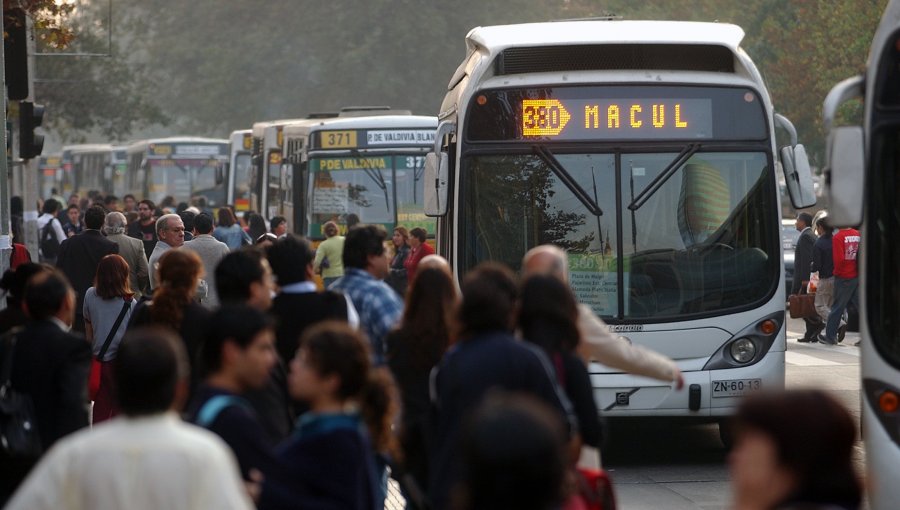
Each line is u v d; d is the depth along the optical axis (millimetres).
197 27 189000
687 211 31281
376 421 13930
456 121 32781
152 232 56875
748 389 30844
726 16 139625
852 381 47594
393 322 20625
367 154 69000
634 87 31438
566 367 15523
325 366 13328
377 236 21203
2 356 18156
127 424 11039
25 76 42469
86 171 181875
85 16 169000
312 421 13391
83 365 18312
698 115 31375
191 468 10766
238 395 14305
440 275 18375
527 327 15703
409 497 17828
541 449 7500
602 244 31234
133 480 10672
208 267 37844
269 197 89875
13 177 77812
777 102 130000
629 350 17953
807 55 123125
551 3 173750
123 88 170375
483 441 7551
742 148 31281
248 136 119812
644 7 146375
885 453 20109
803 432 8156
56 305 18453
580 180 31359
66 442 10969
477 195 31484
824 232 60531
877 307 20438
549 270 17031
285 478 13180
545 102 31500
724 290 31062
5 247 36812
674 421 32312
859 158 19641
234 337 14195
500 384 14328
